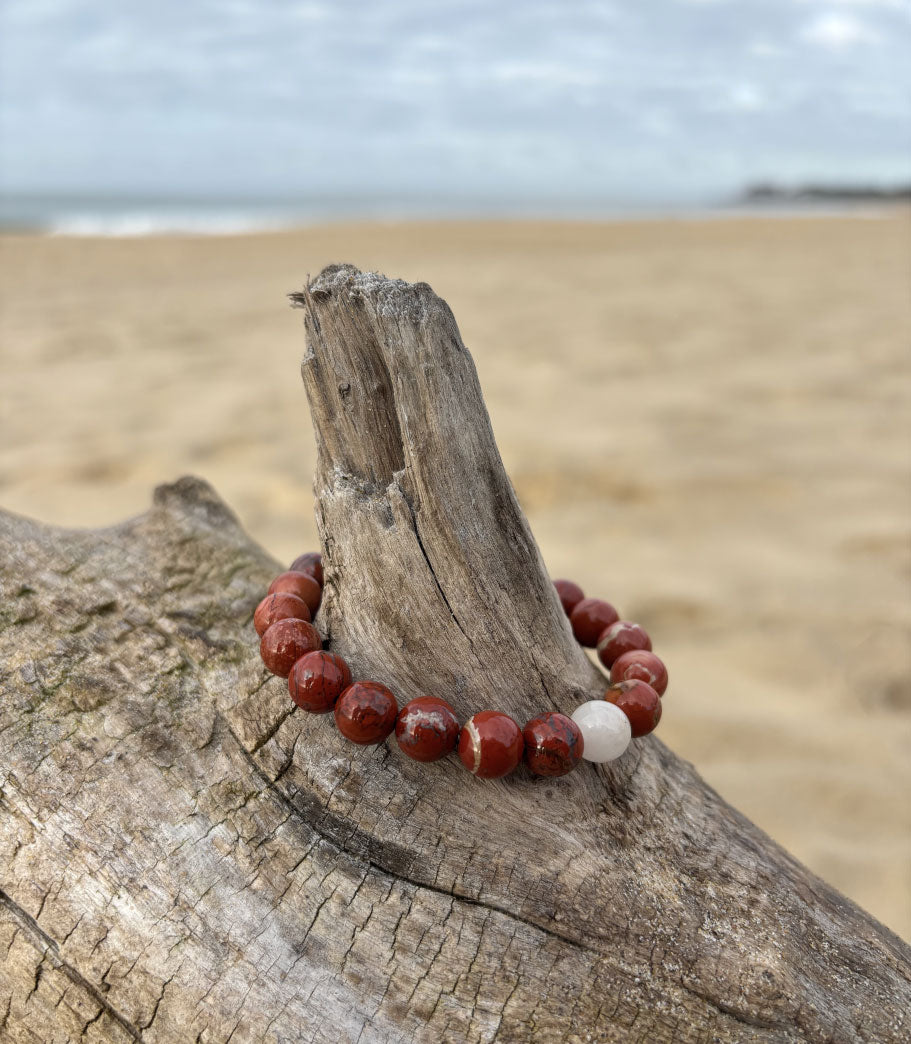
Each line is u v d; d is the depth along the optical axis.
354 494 0.18
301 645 0.17
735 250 2.06
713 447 0.66
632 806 0.18
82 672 0.18
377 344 0.17
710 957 0.16
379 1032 0.15
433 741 0.16
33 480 0.62
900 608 0.44
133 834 0.17
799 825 0.31
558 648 0.19
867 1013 0.16
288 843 0.17
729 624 0.43
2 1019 0.16
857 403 0.76
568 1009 0.16
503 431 0.70
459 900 0.16
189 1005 0.15
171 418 0.76
